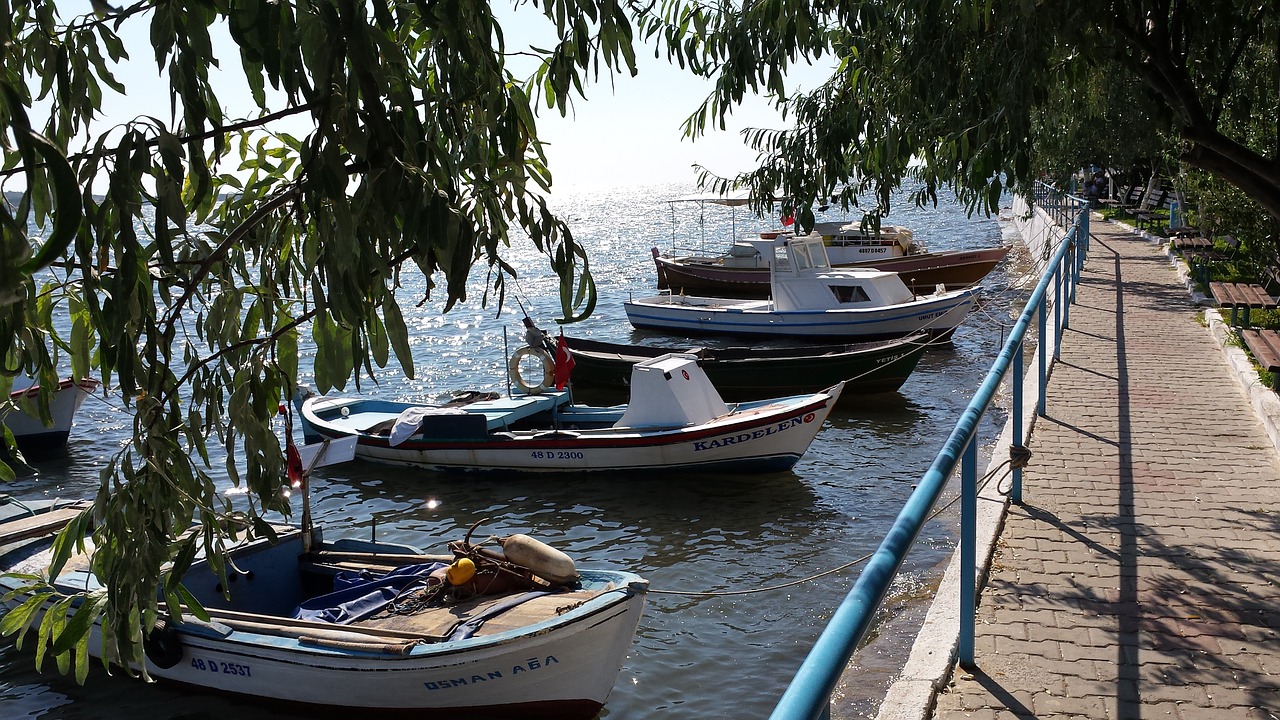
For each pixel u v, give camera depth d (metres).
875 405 21.50
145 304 2.38
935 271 37.44
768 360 22.55
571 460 17.00
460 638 8.84
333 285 2.23
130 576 2.68
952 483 14.70
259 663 9.27
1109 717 4.39
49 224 2.17
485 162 2.70
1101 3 5.55
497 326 37.44
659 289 41.75
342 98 2.21
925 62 6.11
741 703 9.31
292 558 10.88
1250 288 15.82
